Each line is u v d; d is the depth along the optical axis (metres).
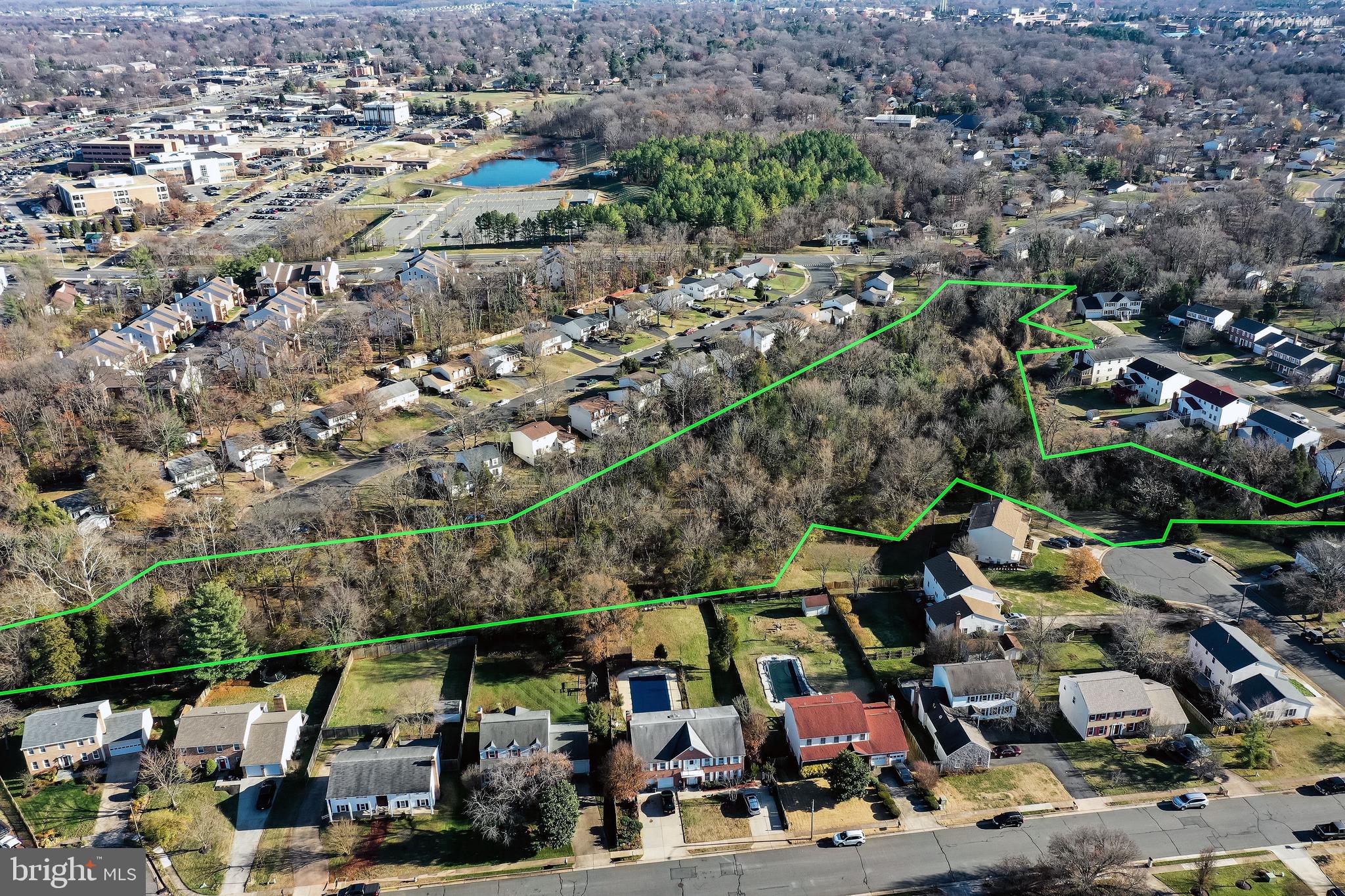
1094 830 86.44
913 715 106.56
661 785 96.81
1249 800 92.88
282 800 95.81
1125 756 99.25
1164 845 87.75
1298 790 94.00
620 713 105.19
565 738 99.31
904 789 96.12
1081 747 100.81
